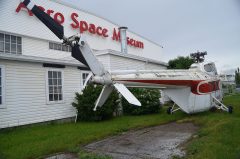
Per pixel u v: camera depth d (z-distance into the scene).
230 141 6.17
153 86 10.06
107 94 7.52
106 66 14.62
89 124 11.16
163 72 10.50
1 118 9.74
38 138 8.25
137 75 9.30
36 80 11.22
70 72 12.89
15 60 10.40
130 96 6.54
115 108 13.20
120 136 8.45
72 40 6.67
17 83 10.45
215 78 12.80
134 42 24.00
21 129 10.14
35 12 6.32
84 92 12.32
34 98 11.05
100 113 12.07
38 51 14.95
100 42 19.53
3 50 13.32
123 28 19.36
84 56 6.91
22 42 14.21
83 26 18.00
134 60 17.17
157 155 5.88
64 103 12.40
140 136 8.24
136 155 5.98
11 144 7.50
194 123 10.03
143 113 14.40
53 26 6.41
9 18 13.59
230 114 11.37
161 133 8.52
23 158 6.11
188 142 6.87
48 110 11.59
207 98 11.77
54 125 11.16
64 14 16.72
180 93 11.14
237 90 30.45
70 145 7.09
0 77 9.88
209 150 5.52
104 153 6.32
